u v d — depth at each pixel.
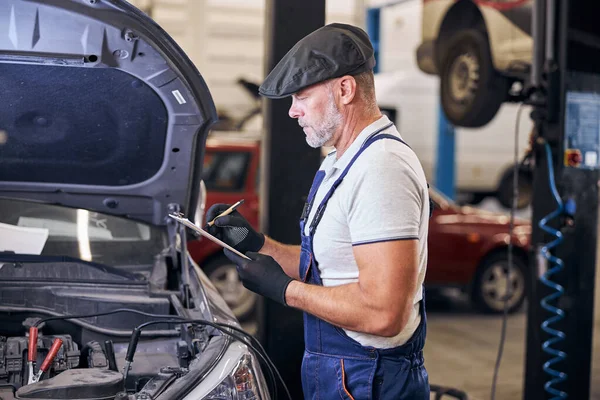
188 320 2.31
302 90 2.04
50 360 2.21
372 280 1.93
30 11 2.30
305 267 2.16
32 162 2.79
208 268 6.03
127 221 3.24
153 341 2.54
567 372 4.10
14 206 3.09
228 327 2.43
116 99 2.59
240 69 10.34
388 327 1.93
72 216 3.16
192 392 2.08
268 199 3.62
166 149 2.78
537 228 4.04
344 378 2.11
